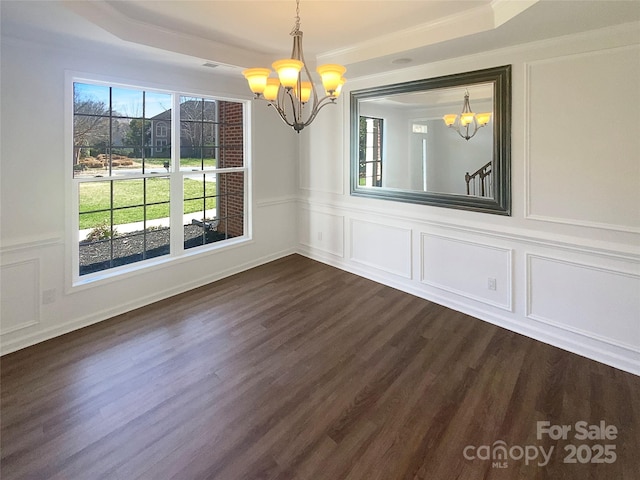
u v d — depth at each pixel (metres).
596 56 2.47
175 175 3.94
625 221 2.46
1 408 2.15
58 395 2.27
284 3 2.48
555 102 2.69
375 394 2.30
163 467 1.76
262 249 4.94
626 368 2.53
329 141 4.66
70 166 3.05
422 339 2.99
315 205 5.02
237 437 1.95
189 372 2.53
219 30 3.01
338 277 4.46
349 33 3.03
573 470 1.74
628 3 2.04
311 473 1.73
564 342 2.82
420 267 3.83
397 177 3.89
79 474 1.71
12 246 2.73
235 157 4.61
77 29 2.50
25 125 2.76
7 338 2.77
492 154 3.09
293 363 2.64
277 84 2.38
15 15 2.26
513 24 2.37
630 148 2.40
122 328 3.17
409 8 2.54
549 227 2.83
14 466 1.75
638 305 2.46
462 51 3.00
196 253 4.14
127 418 2.08
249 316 3.42
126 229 3.62
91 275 3.34
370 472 1.74
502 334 3.07
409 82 3.62
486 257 3.27
